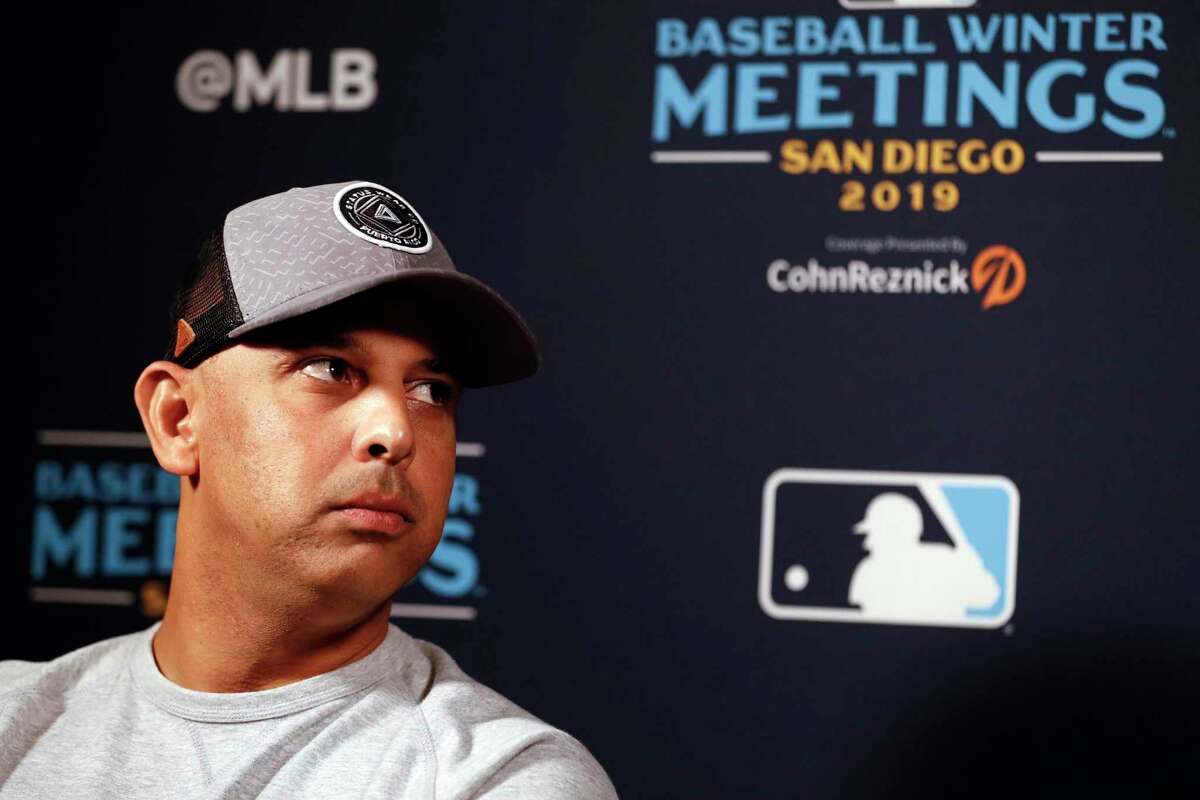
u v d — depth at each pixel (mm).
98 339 8086
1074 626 6930
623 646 7406
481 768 4031
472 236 7766
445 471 4398
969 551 7082
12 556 8016
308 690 4289
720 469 7383
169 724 4348
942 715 7031
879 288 7301
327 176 7965
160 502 7945
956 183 7262
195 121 8125
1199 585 6828
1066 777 6871
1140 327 7004
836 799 7098
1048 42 7219
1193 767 6758
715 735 7262
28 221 8195
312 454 4137
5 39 8312
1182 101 7070
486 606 7559
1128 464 6953
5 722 4367
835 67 7434
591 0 7754
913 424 7195
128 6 8227
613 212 7629
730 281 7465
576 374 7582
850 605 7180
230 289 4219
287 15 8078
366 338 4199
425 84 7906
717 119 7551
